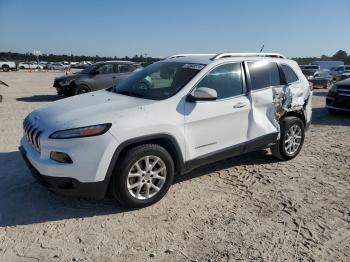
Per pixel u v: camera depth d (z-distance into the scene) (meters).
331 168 5.57
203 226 3.74
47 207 4.11
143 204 4.07
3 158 5.75
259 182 4.95
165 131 4.07
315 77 22.86
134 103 4.18
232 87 4.85
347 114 10.73
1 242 3.40
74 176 3.68
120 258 3.19
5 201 4.24
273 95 5.30
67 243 3.41
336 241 3.50
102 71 13.77
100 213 3.99
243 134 4.95
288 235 3.59
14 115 9.69
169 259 3.18
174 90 4.38
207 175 5.16
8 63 52.72
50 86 20.97
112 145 3.74
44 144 3.77
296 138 5.89
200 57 5.11
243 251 3.31
